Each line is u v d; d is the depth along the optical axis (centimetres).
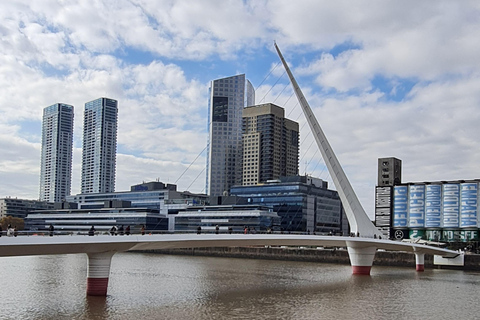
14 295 4950
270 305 4625
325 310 4428
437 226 13400
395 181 14962
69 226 17775
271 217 15225
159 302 4650
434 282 6975
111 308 4219
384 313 4369
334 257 11262
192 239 4781
